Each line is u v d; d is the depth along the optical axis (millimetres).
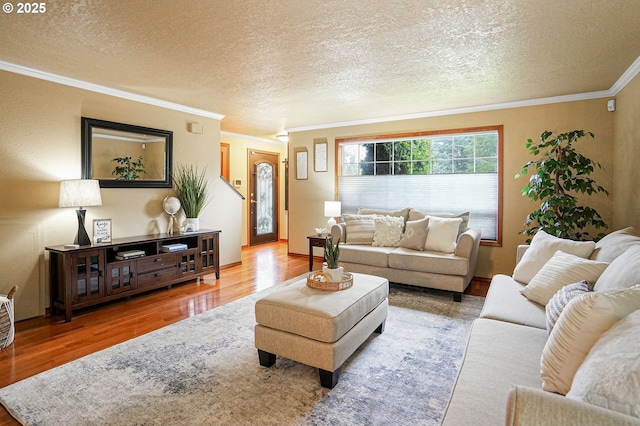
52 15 2219
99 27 2383
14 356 2498
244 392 2047
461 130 4773
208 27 2393
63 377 2207
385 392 2049
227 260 5406
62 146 3482
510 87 3779
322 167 6035
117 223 3994
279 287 4285
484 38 2568
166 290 4148
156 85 3707
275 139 7789
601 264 2135
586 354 1144
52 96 3402
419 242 4203
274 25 2365
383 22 2326
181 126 4695
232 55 2883
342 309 2182
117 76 3414
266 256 6395
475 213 4801
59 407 1897
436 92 3967
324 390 2068
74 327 3035
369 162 5648
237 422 1776
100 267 3400
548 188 3656
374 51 2811
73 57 2922
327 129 5949
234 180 7117
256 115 5219
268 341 2271
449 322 3148
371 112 4992
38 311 3305
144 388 2084
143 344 2684
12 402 1942
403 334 2875
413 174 5246
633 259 1741
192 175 4836
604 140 3955
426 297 3918
